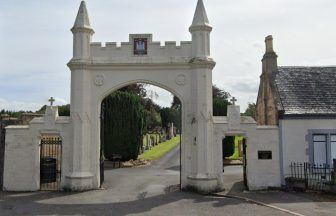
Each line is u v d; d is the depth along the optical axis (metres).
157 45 18.17
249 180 17.66
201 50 17.77
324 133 17.95
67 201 15.28
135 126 29.62
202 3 18.19
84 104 17.69
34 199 15.70
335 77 20.14
